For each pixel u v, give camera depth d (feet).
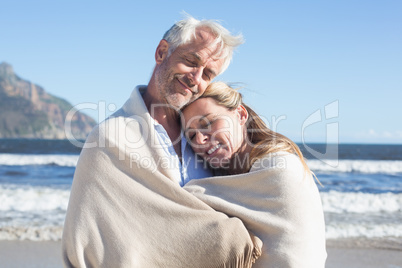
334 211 32.35
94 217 6.40
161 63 7.18
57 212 28.60
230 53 7.32
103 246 6.31
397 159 130.11
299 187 6.56
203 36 6.93
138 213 6.44
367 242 22.12
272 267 6.20
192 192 6.89
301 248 6.23
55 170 73.77
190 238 6.35
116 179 6.50
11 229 23.12
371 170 77.66
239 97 7.57
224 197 6.86
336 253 20.04
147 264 6.30
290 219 6.40
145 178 6.59
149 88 7.57
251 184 6.78
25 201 32.35
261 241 6.44
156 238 6.36
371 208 33.68
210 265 6.28
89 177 6.53
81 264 6.23
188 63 6.95
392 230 24.86
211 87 7.35
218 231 6.31
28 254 19.13
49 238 21.80
